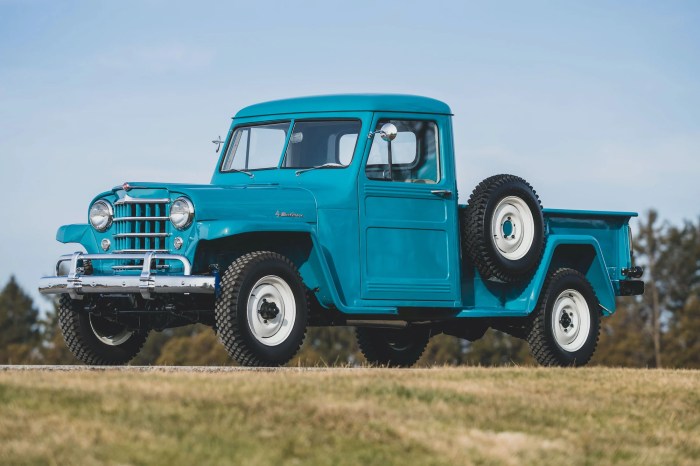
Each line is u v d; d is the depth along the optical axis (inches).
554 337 639.8
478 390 457.7
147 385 413.4
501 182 612.7
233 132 610.2
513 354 3860.7
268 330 528.7
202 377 442.6
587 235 660.1
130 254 532.4
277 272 531.2
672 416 453.1
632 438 419.5
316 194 561.9
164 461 339.0
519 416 425.1
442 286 593.0
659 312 3828.7
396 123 584.1
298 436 370.0
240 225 520.4
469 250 609.0
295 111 590.9
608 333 3764.8
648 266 3848.4
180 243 528.7
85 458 335.3
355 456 361.7
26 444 342.6
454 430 396.2
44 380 419.5
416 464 362.0
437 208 594.2
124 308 572.1
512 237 617.6
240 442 358.9
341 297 561.0
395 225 578.6
